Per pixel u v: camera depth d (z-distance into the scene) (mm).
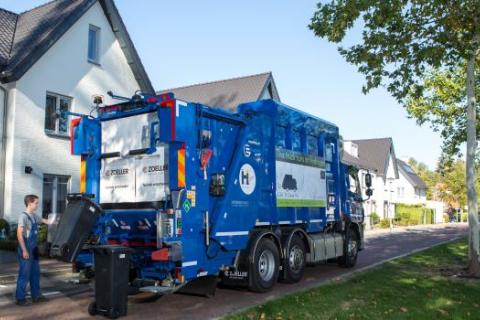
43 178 17391
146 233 8648
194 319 7449
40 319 7539
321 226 12336
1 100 16469
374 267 12898
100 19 20031
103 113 9250
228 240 8875
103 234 8828
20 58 16719
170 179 8125
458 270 12359
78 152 9273
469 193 11992
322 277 11789
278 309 7637
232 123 9391
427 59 11117
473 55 11453
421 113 20750
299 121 11539
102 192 9125
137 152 8641
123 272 7543
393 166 57031
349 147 49125
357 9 10828
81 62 19031
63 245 7691
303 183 11555
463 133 18734
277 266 10086
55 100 18156
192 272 8055
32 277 8734
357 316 7215
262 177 10008
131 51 20812
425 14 11227
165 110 8039
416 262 14055
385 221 44281
